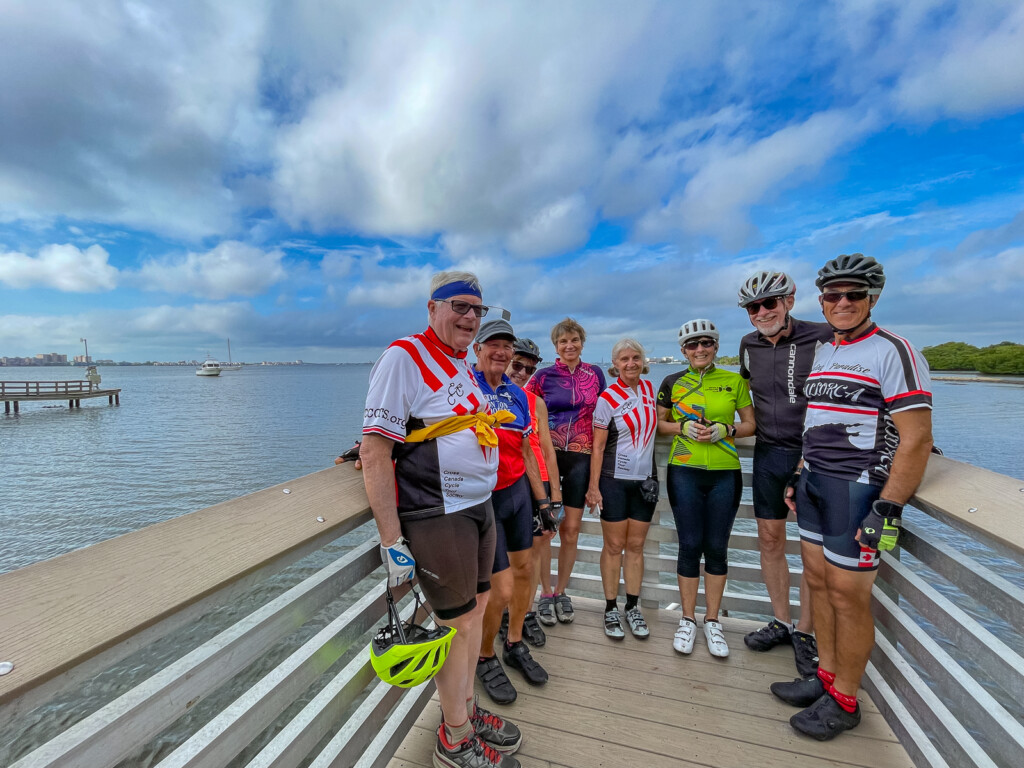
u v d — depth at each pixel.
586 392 2.81
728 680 2.20
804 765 1.72
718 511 2.43
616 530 2.56
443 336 1.57
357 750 1.53
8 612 0.74
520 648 2.28
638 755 1.78
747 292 2.39
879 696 1.96
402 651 1.25
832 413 1.88
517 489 2.18
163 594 0.89
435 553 1.48
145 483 15.15
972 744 1.42
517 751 1.80
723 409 2.46
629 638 2.57
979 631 1.37
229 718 1.06
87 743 0.78
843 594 1.81
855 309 1.82
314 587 1.35
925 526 9.66
